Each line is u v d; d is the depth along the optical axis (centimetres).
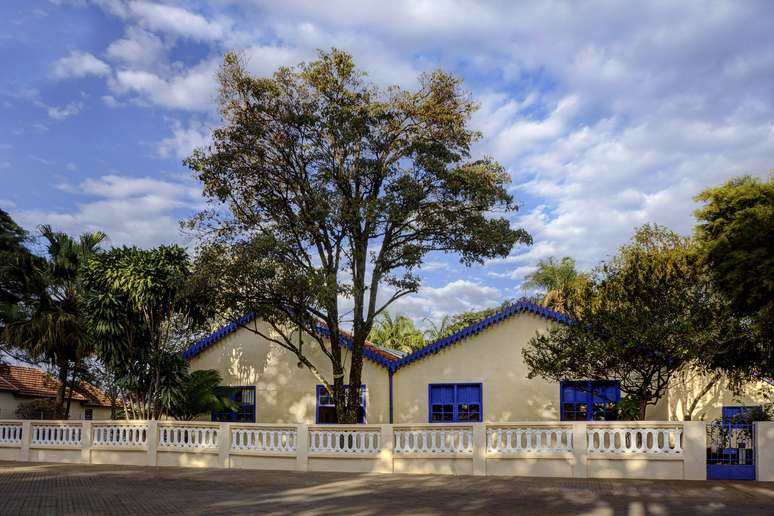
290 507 1256
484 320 2452
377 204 2153
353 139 2202
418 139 2242
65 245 2680
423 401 2481
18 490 1477
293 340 2670
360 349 2331
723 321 1856
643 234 2555
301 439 1892
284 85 2253
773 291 1859
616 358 1873
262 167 2273
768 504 1274
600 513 1186
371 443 1850
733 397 2220
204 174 2252
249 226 2306
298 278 2059
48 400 3250
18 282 2653
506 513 1188
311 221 2238
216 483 1609
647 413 2275
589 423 1686
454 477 1700
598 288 2078
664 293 1917
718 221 2119
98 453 2105
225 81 2233
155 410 2372
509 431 1747
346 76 2253
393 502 1311
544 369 1984
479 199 2259
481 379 2441
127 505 1282
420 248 2255
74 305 2623
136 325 2328
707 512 1191
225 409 2681
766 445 1589
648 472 1630
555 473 1688
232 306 2255
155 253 2297
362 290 2306
